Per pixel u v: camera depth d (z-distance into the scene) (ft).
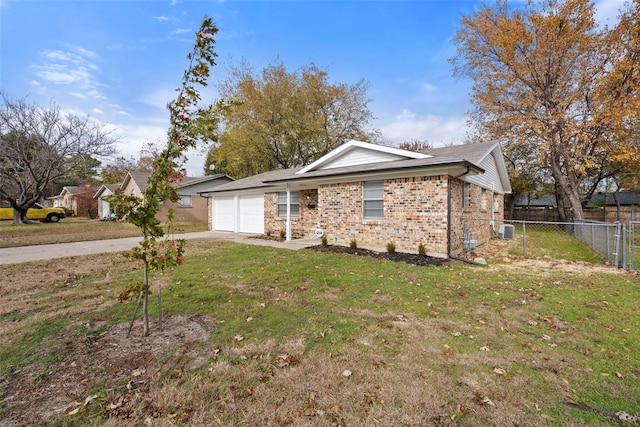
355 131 85.56
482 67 55.77
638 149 45.88
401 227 29.01
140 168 126.72
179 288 17.16
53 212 81.51
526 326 12.06
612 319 12.73
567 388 8.07
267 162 84.48
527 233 54.44
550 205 89.40
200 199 80.69
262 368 8.96
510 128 53.57
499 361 9.40
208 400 7.57
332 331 11.48
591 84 48.14
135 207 10.60
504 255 29.89
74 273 21.40
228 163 86.63
